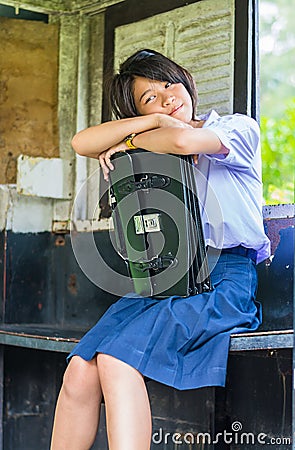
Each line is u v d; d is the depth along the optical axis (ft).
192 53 12.41
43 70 14.33
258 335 8.85
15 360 13.62
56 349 11.27
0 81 14.16
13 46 14.26
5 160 14.11
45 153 14.26
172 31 12.71
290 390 10.61
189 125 9.64
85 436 9.15
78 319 13.71
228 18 11.93
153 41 13.03
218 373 8.70
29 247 13.93
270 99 29.58
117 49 13.65
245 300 9.49
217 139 9.17
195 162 9.45
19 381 13.65
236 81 11.80
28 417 13.74
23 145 14.20
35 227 14.01
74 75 14.33
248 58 11.71
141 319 9.02
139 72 9.84
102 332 9.28
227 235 9.66
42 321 14.06
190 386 8.73
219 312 9.18
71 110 14.33
